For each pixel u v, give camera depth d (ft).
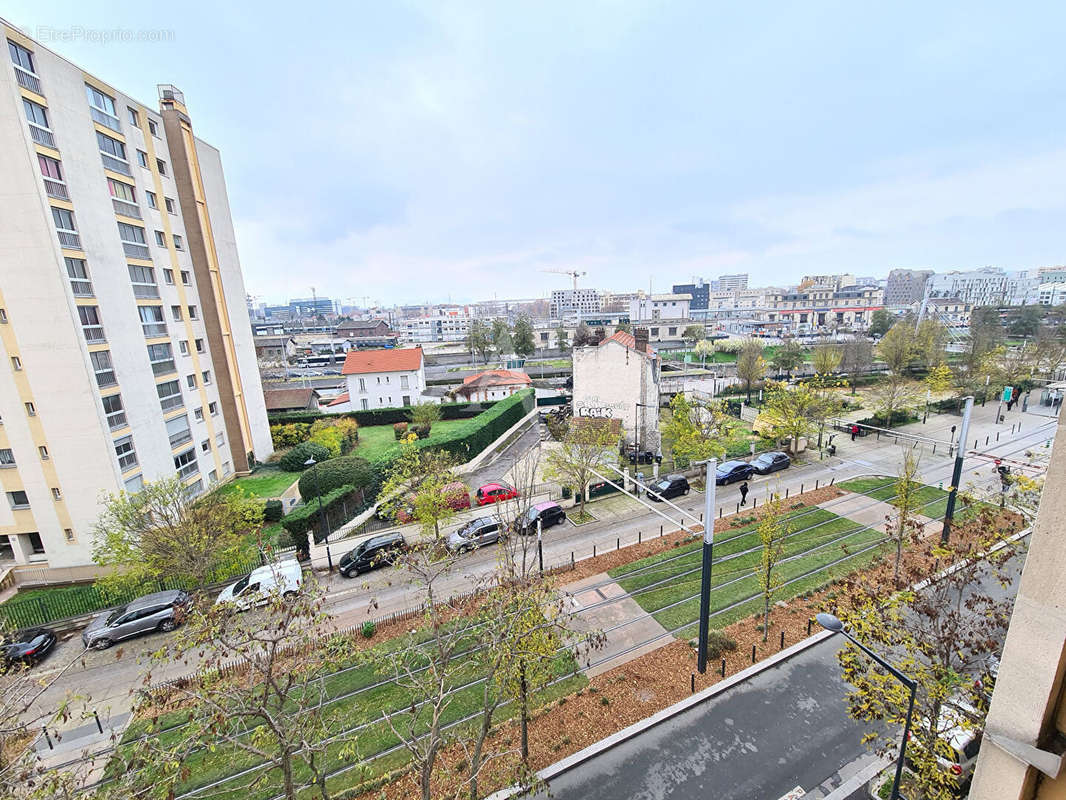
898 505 65.46
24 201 76.38
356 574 81.20
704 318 578.66
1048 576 15.57
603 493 109.81
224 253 127.65
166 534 72.08
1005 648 16.89
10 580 84.48
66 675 62.80
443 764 44.65
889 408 142.82
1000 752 17.08
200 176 119.24
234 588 74.23
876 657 34.73
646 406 128.36
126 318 92.58
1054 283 545.85
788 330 403.13
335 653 38.93
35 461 82.38
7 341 78.69
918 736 35.01
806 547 80.33
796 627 61.62
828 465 120.26
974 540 61.11
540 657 39.29
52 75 80.07
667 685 53.21
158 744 33.37
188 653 64.59
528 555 82.89
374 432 172.96
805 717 48.47
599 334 139.23
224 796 43.29
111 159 93.09
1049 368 181.98
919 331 228.84
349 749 33.32
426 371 290.76
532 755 45.32
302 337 437.58
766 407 138.21
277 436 155.22
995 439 132.67
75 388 81.87
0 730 33.94
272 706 48.55
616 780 42.65
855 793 40.78
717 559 78.64
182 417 108.58
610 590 71.51
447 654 40.83
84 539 85.35
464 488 97.76
